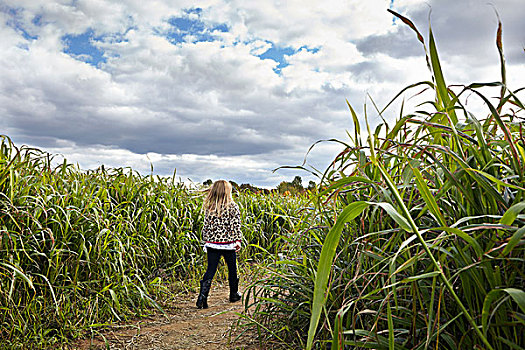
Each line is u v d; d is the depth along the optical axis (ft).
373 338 5.80
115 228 15.90
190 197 24.91
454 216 5.84
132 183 20.65
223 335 12.23
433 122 6.47
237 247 17.62
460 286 5.56
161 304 16.38
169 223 20.49
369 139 4.41
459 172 5.37
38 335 11.25
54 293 12.72
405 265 4.64
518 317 4.41
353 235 8.10
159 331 13.19
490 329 4.71
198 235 23.20
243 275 21.39
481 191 5.34
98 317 13.39
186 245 21.44
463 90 5.40
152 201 20.17
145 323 14.10
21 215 12.38
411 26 5.67
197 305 16.39
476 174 5.04
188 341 12.03
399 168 7.50
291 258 11.27
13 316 11.41
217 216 17.54
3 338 10.87
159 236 19.90
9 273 11.44
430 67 5.76
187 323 14.12
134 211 18.51
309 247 10.28
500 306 4.72
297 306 10.07
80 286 13.52
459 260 5.08
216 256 17.25
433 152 6.65
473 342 5.13
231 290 17.53
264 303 12.14
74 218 14.35
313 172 8.86
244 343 11.11
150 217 19.35
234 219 17.70
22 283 12.25
